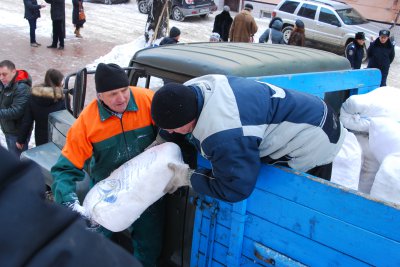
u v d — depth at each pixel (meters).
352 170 2.59
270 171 1.96
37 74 9.01
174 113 1.83
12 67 4.40
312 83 2.89
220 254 2.26
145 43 11.06
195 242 2.41
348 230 1.74
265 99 1.94
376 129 2.66
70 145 2.41
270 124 1.96
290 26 14.67
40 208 0.69
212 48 3.12
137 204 2.20
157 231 2.67
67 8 17.92
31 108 4.36
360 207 1.69
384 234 1.64
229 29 11.28
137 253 2.77
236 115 1.83
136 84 2.95
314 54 3.35
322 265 1.86
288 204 1.92
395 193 2.18
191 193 2.45
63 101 4.43
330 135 2.08
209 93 1.88
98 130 2.38
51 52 10.90
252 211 2.08
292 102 2.00
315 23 14.25
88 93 7.91
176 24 16.61
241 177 1.82
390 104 2.91
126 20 16.64
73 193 2.37
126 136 2.47
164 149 2.24
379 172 2.26
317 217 1.83
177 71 2.64
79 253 0.69
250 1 21.05
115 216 2.20
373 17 17.27
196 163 2.47
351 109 3.01
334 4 14.34
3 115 4.45
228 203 2.15
